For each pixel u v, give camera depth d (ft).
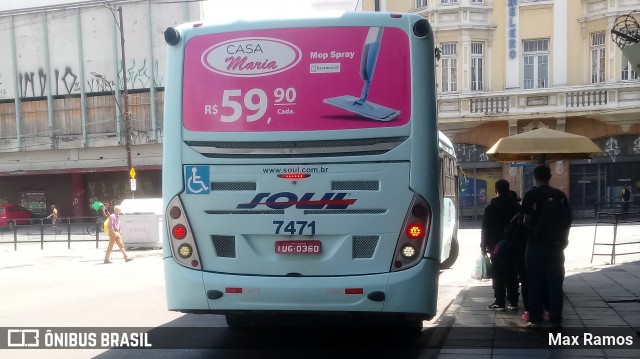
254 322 29.12
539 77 101.45
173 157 21.52
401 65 20.80
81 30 134.31
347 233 20.43
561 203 24.99
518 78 101.30
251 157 20.93
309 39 21.03
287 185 20.70
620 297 32.45
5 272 55.16
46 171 134.92
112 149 133.49
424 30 20.89
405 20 20.98
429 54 20.89
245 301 20.67
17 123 136.46
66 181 142.61
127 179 139.03
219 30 21.57
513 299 30.58
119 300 37.73
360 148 20.56
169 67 21.93
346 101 20.75
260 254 20.81
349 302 20.22
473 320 28.17
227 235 20.99
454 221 52.06
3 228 89.56
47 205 143.13
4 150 137.18
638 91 94.48
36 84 136.26
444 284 41.65
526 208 25.03
